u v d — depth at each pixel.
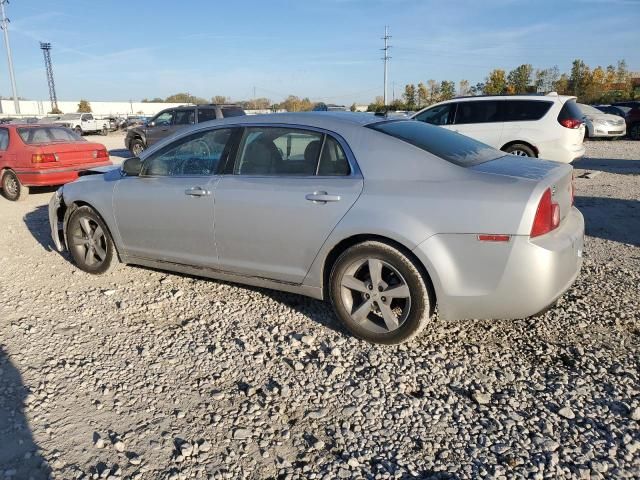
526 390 3.26
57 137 10.73
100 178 5.38
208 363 3.69
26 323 4.41
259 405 3.20
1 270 5.84
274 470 2.66
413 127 4.21
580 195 9.34
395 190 3.61
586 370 3.45
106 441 2.89
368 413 3.09
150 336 4.12
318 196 3.82
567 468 2.59
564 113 10.23
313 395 3.28
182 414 3.11
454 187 3.47
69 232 5.55
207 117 17.06
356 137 3.87
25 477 2.63
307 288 4.06
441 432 2.90
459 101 11.11
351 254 3.74
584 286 4.82
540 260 3.27
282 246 4.05
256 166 4.25
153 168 4.89
